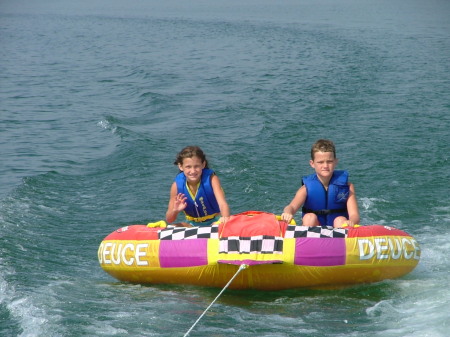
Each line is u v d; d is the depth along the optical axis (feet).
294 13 273.95
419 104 85.46
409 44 158.51
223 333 25.77
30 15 306.76
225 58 143.74
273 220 30.40
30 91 107.34
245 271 29.35
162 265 30.63
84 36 207.41
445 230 39.06
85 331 25.72
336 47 154.71
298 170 54.29
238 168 54.19
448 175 51.60
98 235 40.06
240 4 351.87
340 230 30.22
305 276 29.63
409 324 26.03
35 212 43.98
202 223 33.91
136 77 121.19
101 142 68.33
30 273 33.12
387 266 30.32
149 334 25.59
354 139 65.41
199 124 76.23
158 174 54.34
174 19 258.16
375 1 357.20
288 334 25.61
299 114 80.18
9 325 26.53
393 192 47.01
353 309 28.19
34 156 62.18
